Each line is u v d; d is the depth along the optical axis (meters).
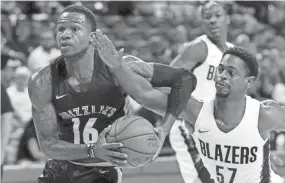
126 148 3.60
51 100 3.91
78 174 4.23
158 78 3.92
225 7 5.95
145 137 3.62
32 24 10.15
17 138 7.69
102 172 4.25
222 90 3.90
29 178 7.13
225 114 3.97
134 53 10.48
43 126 3.88
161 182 7.56
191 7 12.22
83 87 3.85
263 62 10.10
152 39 10.80
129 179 7.45
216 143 4.07
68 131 4.02
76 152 3.75
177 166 7.61
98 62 3.85
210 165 4.26
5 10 10.23
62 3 11.15
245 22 12.38
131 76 3.79
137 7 11.90
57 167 4.29
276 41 12.10
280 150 8.34
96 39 3.58
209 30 5.90
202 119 4.04
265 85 9.68
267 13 13.24
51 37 9.34
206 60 5.87
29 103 8.06
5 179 7.07
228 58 3.92
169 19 11.77
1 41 9.66
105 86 3.86
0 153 5.51
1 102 5.47
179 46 10.21
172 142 5.81
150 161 3.71
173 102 3.90
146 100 3.89
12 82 8.41
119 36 11.06
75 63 3.79
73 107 3.89
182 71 3.98
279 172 7.34
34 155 7.32
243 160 4.07
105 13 11.56
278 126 4.07
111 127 3.68
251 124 3.98
